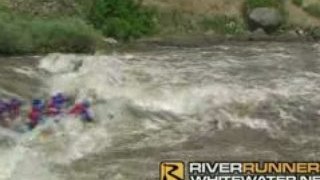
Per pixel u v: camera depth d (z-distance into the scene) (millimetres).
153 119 56969
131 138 53188
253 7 93938
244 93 62781
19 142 51844
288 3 95688
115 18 89500
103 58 75750
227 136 54000
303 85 65688
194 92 62812
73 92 63188
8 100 59625
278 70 71062
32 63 73625
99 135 53625
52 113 56875
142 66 71875
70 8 90312
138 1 91938
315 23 94375
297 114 58406
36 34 80250
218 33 92000
